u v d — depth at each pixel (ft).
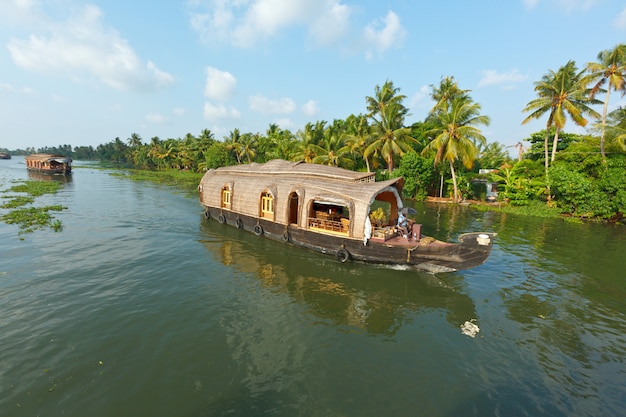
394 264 38.52
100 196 94.68
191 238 50.70
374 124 109.50
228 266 38.96
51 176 164.86
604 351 23.52
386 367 21.36
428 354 22.84
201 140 212.23
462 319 27.76
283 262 40.75
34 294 29.73
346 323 26.76
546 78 85.35
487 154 204.33
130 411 17.10
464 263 34.63
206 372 20.27
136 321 25.80
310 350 22.98
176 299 29.89
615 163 74.13
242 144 173.68
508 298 31.86
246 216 53.83
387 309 29.27
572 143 99.71
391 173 109.29
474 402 18.49
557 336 25.38
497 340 24.71
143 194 102.37
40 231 51.24
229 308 28.60
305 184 45.52
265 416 17.10
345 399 18.48
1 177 154.61
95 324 25.13
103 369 20.15
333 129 128.47
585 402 18.61
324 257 42.65
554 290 33.76
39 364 20.29
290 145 136.26
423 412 17.71
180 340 23.50
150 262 39.34
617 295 32.73
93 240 47.60
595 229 63.21
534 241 53.16
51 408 17.01
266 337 24.40
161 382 19.26
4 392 17.88
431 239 38.96
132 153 321.73
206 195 64.13
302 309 28.94
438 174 110.52
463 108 89.71
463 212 83.05
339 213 51.93
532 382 20.16
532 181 86.69
